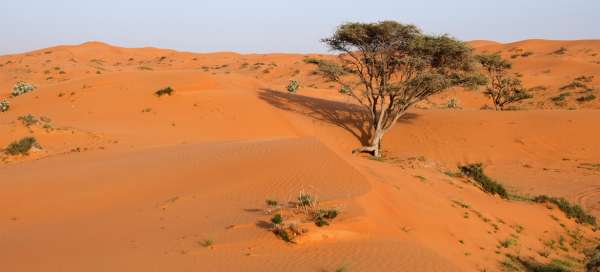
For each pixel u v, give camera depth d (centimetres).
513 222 1697
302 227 1100
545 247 1533
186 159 2070
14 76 7375
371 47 2922
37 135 2884
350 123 3647
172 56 11450
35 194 1653
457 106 5297
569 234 1733
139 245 1086
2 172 2070
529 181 2597
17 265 981
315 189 1466
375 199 1405
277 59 10806
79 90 4328
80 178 1844
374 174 1748
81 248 1091
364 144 3297
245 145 2288
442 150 3191
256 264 948
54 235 1217
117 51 11581
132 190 1672
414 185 1773
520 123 3512
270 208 1280
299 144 2144
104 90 4281
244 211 1309
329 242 1078
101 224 1300
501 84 5319
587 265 1324
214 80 4666
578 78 6444
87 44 11588
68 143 2847
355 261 980
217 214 1308
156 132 3288
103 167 2030
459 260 1164
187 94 4169
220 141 2939
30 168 2142
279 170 1692
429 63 2912
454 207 1628
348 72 3112
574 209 1967
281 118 3697
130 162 2117
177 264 948
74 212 1466
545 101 5622
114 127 3388
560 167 2897
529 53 9131
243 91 4488
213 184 1641
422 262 1020
